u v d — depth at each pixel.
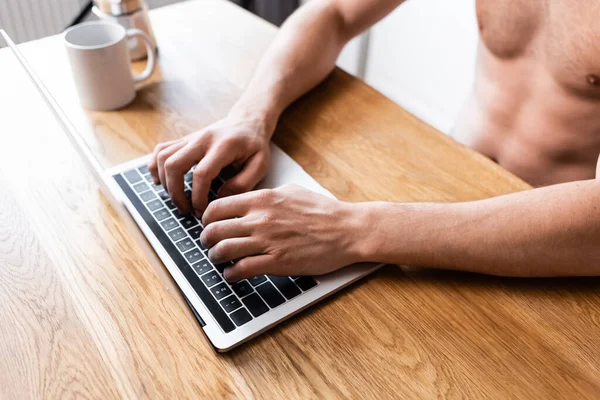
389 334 0.59
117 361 0.55
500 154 1.04
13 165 0.78
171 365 0.55
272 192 0.68
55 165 0.78
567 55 0.86
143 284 0.62
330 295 0.63
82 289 0.62
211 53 1.04
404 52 2.03
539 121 0.95
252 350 0.57
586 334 0.59
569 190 0.64
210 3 1.19
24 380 0.53
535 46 0.92
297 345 0.58
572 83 0.87
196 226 0.70
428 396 0.53
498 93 1.01
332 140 0.85
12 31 1.62
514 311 0.61
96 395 0.52
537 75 0.93
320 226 0.65
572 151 0.94
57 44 1.05
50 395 0.52
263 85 0.89
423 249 0.64
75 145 0.77
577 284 0.64
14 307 0.60
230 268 0.62
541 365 0.56
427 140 0.85
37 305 0.60
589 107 0.88
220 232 0.65
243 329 0.58
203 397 0.53
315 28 0.97
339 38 1.01
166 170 0.72
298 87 0.92
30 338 0.57
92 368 0.55
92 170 0.73
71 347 0.56
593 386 0.55
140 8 0.98
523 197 0.66
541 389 0.54
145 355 0.56
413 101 2.11
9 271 0.63
